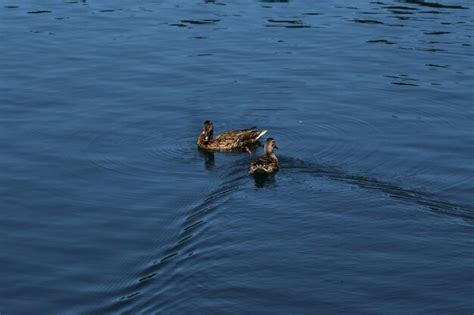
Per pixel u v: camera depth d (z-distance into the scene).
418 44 37.72
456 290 19.34
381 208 22.95
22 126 29.17
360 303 18.86
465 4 44.47
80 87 32.72
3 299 19.50
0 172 25.80
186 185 24.88
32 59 35.84
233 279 19.69
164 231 22.31
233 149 27.38
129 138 28.33
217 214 22.77
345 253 20.73
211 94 32.09
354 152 26.95
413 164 26.08
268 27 40.41
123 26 40.66
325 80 33.47
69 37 38.97
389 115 30.19
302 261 20.39
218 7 44.16
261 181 24.67
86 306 19.14
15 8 44.06
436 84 33.06
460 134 28.56
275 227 21.95
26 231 22.52
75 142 27.97
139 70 34.56
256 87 32.72
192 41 38.31
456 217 22.50
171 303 18.91
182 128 29.17
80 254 21.38
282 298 18.98
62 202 24.03
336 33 39.31
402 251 20.88
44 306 19.22
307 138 28.17
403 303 18.88
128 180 25.36
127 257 21.16
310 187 24.36
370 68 34.78
